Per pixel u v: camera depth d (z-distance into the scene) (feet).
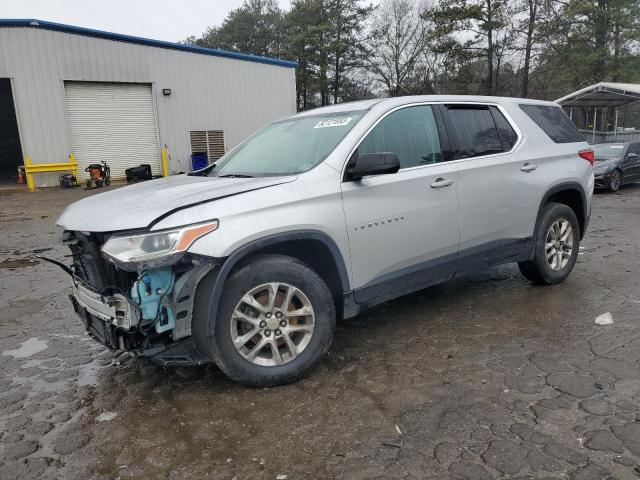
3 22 60.44
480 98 16.21
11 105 98.17
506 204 15.61
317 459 8.85
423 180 13.51
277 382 11.36
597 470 8.23
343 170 12.27
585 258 22.44
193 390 11.53
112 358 13.61
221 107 77.66
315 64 157.28
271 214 10.95
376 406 10.51
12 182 73.20
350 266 12.23
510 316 15.38
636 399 10.36
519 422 9.70
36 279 22.34
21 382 12.30
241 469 8.66
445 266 14.34
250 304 10.93
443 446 9.04
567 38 114.62
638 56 111.96
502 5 114.42
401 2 160.15
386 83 169.48
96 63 66.59
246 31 193.16
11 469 8.87
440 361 12.51
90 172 65.00
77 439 9.76
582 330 14.10
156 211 10.19
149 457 9.11
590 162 18.74
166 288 10.38
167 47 71.67
